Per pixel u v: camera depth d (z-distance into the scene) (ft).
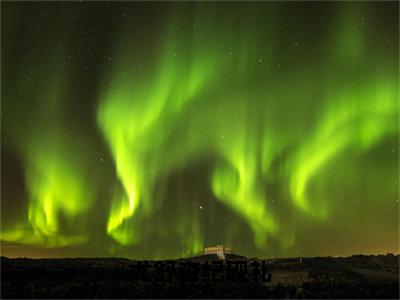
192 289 63.41
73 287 64.03
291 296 61.00
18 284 65.72
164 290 63.00
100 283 66.28
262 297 60.49
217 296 60.54
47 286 65.10
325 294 61.16
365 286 65.98
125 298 59.93
